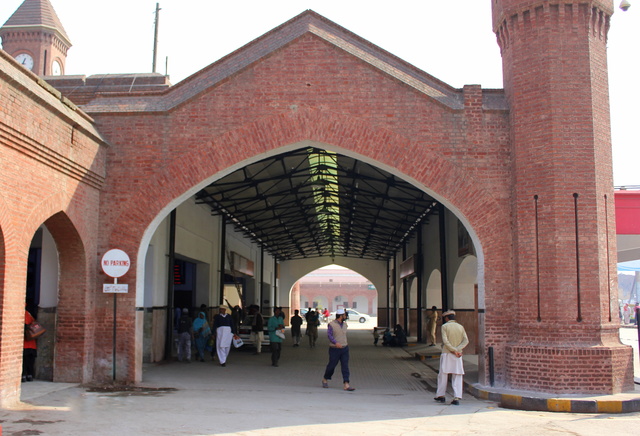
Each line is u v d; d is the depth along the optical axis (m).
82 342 11.94
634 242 16.42
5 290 9.18
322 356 22.02
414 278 33.53
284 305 48.62
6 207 9.12
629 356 11.45
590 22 12.18
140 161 12.78
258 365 17.86
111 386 11.77
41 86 10.34
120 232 12.59
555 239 11.60
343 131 12.66
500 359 12.09
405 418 9.23
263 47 13.29
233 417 8.80
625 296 73.25
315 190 27.19
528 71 12.23
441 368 11.15
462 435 7.88
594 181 11.73
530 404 10.48
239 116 12.81
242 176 20.28
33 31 32.34
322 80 12.84
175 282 24.00
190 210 21.28
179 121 12.86
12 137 9.16
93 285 12.34
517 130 12.23
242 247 32.50
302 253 46.88
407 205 25.19
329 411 9.72
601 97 12.24
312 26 13.15
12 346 9.42
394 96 12.75
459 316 21.50
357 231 35.28
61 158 10.71
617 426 8.72
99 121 12.90
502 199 12.48
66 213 11.16
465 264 20.28
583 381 11.05
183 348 18.36
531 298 11.77
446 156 12.59
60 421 8.11
